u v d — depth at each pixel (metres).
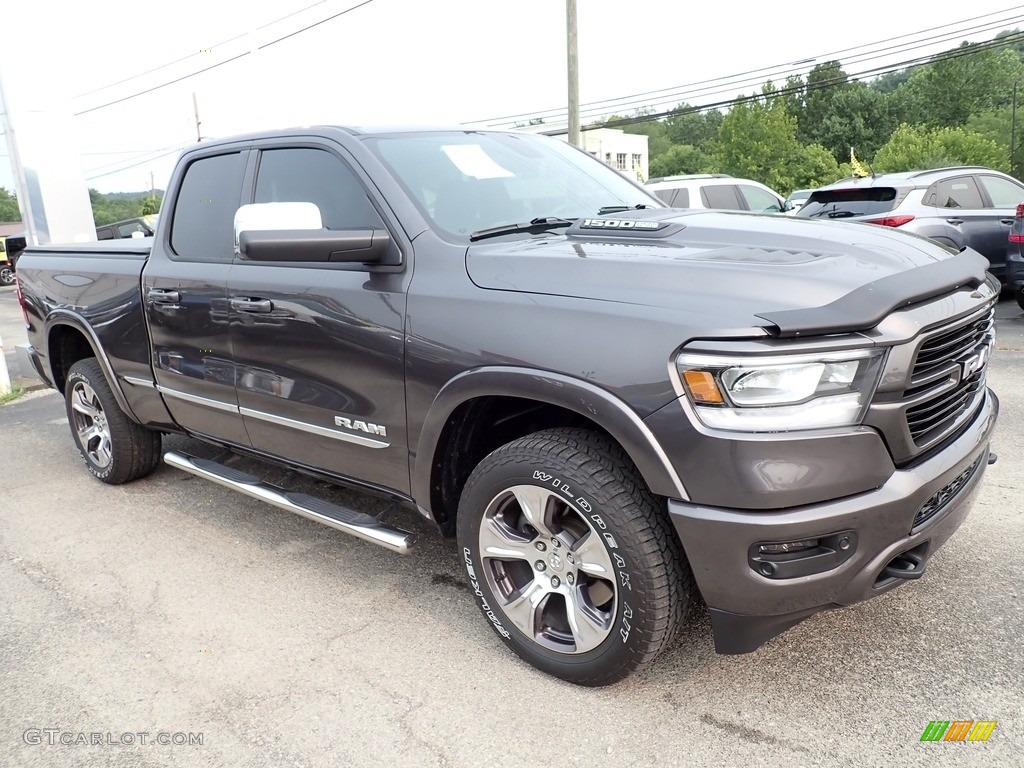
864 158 84.62
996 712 2.42
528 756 2.35
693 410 2.20
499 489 2.67
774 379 2.14
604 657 2.53
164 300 3.90
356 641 3.02
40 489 4.92
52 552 3.96
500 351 2.54
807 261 2.41
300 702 2.67
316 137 3.39
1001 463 4.40
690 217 3.12
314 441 3.35
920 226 9.16
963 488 2.60
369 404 3.01
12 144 9.03
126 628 3.20
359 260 2.88
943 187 9.49
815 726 2.41
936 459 2.39
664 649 2.51
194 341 3.78
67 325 4.81
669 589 2.39
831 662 2.71
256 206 3.02
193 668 2.89
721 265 2.38
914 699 2.50
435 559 3.69
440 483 2.95
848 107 85.94
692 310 2.24
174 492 4.72
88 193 9.32
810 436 2.14
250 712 2.63
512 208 3.23
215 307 3.61
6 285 27.31
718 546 2.23
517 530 2.77
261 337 3.39
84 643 3.10
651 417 2.24
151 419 4.38
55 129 8.99
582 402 2.36
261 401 3.50
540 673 2.76
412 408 2.85
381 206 3.03
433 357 2.73
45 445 5.92
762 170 68.62
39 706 2.71
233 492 4.68
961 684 2.56
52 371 5.07
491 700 2.62
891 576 2.37
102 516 4.41
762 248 2.57
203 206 3.88
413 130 3.47
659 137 122.62
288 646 3.01
